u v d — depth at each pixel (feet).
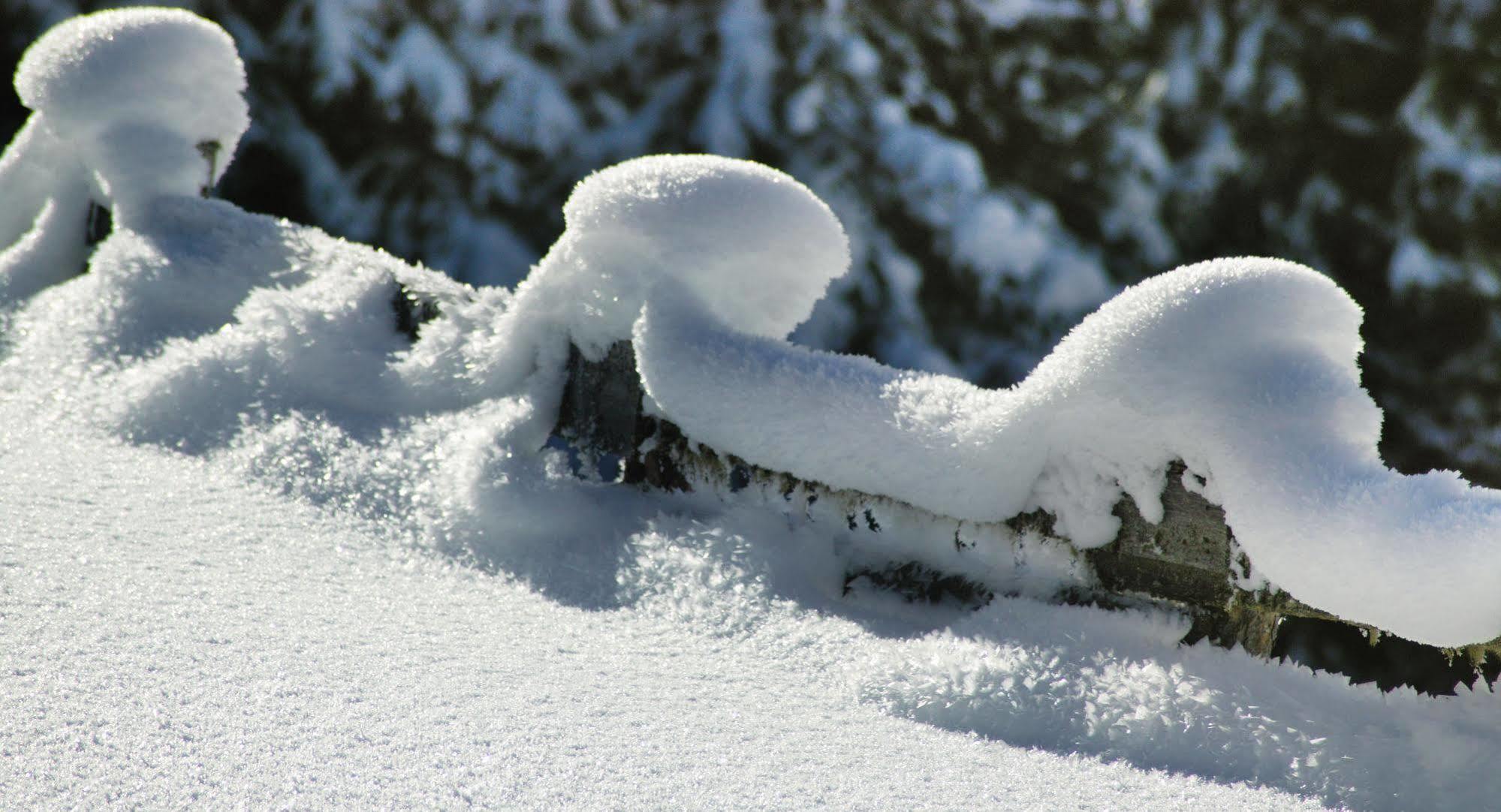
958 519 19.01
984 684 18.35
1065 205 42.39
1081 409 18.70
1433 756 17.93
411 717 17.84
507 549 19.44
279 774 17.40
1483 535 17.90
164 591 18.57
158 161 21.47
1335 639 41.29
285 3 43.04
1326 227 41.65
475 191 43.04
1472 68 40.29
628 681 18.37
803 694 18.44
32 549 18.75
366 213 43.50
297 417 20.10
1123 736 18.16
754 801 17.56
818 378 19.17
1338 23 40.78
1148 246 42.04
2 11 43.52
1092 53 42.19
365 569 19.21
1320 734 18.06
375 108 43.01
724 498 19.54
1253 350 18.48
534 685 18.21
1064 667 18.43
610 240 19.62
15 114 44.29
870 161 42.19
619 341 19.72
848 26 42.52
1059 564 18.86
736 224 19.44
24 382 20.79
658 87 43.04
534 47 42.75
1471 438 41.73
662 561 19.22
